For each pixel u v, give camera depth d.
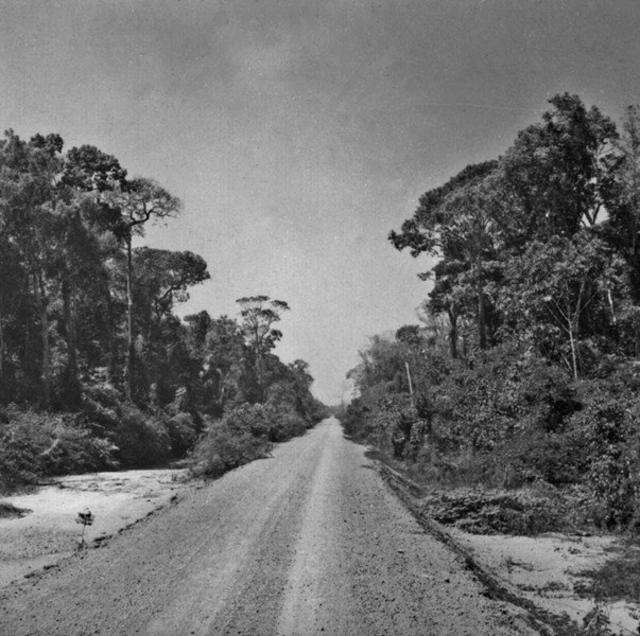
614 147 32.19
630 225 31.88
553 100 31.69
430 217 39.81
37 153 33.91
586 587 10.23
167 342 56.75
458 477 20.77
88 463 28.77
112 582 9.20
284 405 66.88
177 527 12.93
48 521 14.89
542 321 28.95
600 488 14.94
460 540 13.90
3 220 32.56
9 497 19.69
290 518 13.80
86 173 42.56
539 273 28.33
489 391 24.48
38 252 34.59
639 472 14.27
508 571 11.39
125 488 21.61
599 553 12.49
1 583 9.57
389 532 12.50
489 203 35.88
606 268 28.00
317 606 8.18
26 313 37.12
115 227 43.62
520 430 20.95
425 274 46.94
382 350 59.38
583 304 29.80
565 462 18.00
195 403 54.00
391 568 9.91
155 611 7.98
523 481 18.19
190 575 9.52
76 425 31.45
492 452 20.55
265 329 77.31
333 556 10.59
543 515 15.02
